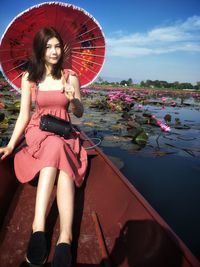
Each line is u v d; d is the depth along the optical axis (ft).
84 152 7.51
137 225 5.67
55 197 7.70
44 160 6.04
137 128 17.20
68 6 8.53
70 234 5.47
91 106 27.61
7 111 21.21
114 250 5.87
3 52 8.74
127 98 28.12
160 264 4.55
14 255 5.63
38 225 5.45
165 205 8.99
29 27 8.65
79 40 9.60
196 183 10.43
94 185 8.09
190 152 13.74
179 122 21.25
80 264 5.57
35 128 7.27
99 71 10.16
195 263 3.94
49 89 7.69
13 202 7.33
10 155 7.78
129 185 6.74
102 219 6.87
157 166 11.91
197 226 7.98
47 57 7.44
